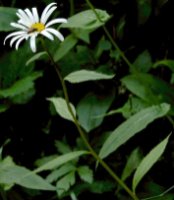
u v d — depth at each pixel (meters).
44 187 0.54
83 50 0.74
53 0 0.74
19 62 0.74
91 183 0.69
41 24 0.54
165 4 0.74
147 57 0.73
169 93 0.68
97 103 0.72
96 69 0.73
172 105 0.67
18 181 0.54
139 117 0.57
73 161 0.71
